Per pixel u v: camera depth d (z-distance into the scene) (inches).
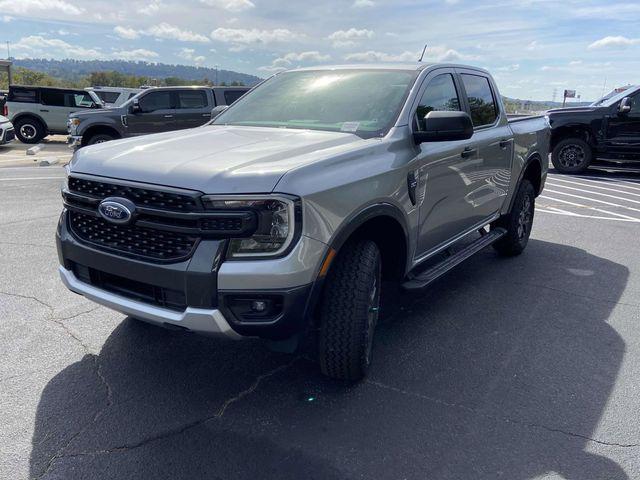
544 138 252.4
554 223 319.6
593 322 175.6
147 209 109.7
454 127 140.3
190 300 108.0
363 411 123.1
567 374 141.8
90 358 143.4
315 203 111.3
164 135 147.8
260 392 130.0
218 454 107.3
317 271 112.9
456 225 181.2
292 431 115.3
